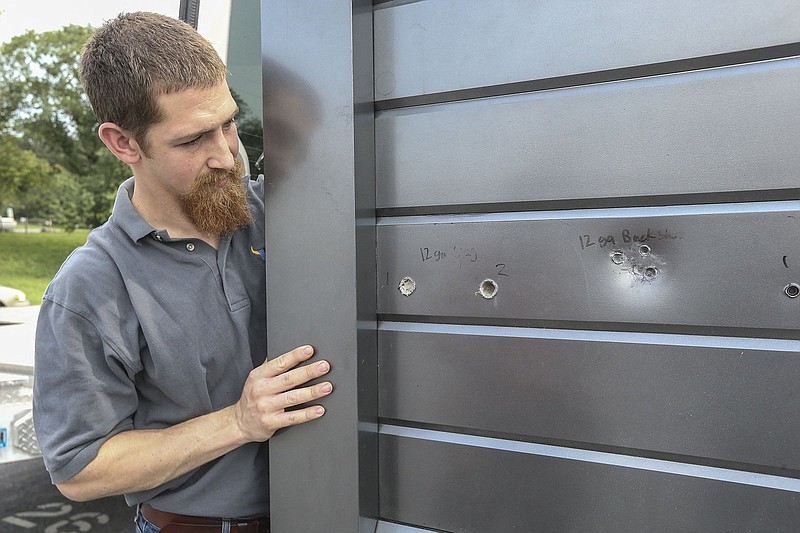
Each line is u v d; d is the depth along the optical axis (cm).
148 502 161
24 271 1700
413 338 133
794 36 100
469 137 125
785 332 104
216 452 137
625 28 111
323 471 130
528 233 121
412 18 129
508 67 121
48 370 142
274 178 133
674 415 111
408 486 135
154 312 143
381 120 134
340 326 127
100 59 137
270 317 135
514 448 125
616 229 114
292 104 129
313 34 125
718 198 108
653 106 110
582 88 116
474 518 129
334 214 126
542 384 121
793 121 101
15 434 316
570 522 120
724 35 104
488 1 121
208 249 150
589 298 117
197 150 138
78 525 343
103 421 143
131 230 143
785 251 102
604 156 114
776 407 104
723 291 107
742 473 108
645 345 112
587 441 118
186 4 287
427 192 130
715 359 108
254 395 131
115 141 144
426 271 131
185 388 146
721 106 105
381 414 137
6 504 362
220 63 140
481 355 126
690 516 111
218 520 153
